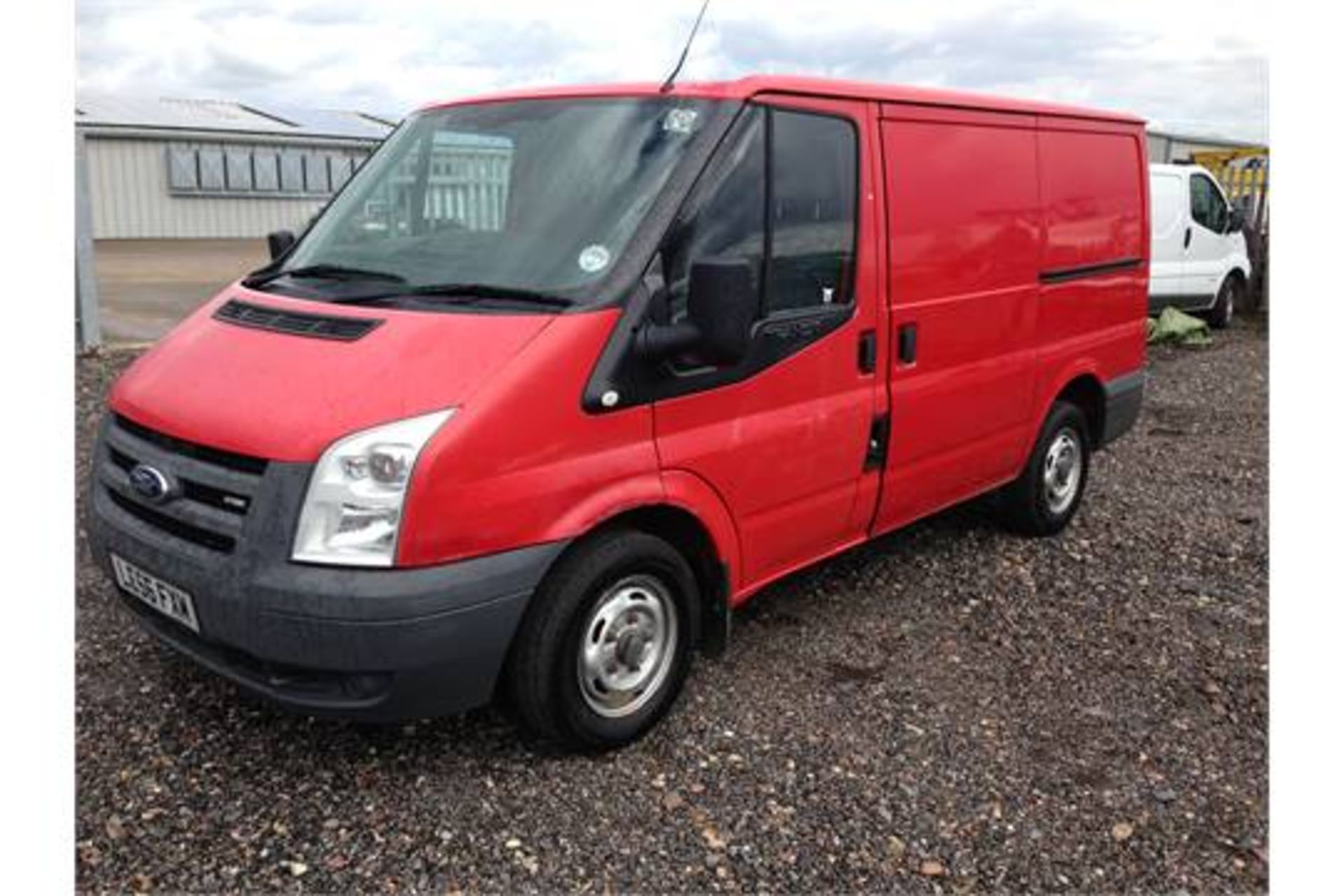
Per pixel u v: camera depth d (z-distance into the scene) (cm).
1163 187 1384
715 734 382
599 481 339
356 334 341
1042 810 347
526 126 407
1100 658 457
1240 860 325
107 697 387
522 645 338
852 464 440
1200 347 1363
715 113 378
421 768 353
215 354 356
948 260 475
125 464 356
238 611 310
